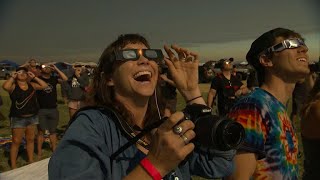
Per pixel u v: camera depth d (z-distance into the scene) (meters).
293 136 2.21
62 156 1.25
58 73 8.46
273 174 2.09
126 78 1.50
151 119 1.64
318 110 2.45
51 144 7.62
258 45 2.36
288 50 2.23
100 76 1.54
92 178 1.23
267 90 2.30
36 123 6.79
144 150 1.45
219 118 1.26
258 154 2.10
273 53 2.29
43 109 7.35
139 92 1.50
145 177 1.11
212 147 1.24
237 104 2.21
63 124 12.20
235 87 6.73
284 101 2.33
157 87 1.70
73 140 1.26
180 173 1.53
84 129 1.33
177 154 1.11
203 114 1.32
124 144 1.40
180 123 1.13
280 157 2.10
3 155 7.56
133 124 1.49
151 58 1.52
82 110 1.42
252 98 2.18
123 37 1.57
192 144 1.14
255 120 2.11
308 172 2.57
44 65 7.23
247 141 2.06
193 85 1.78
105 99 1.50
